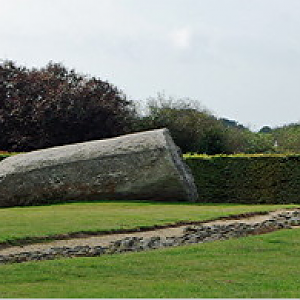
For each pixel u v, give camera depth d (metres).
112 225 21.56
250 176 37.84
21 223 21.86
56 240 19.45
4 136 58.75
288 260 15.80
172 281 13.45
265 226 21.97
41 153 33.00
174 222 22.67
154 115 63.97
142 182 30.81
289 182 36.91
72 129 58.28
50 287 12.92
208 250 17.19
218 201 38.47
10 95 61.31
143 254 16.73
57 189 31.42
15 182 31.62
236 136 64.81
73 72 64.12
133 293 12.05
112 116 59.41
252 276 13.87
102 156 31.33
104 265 15.20
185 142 62.66
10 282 13.60
